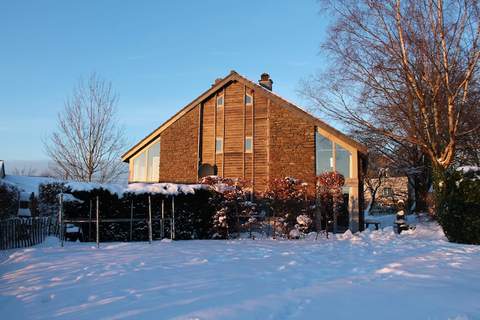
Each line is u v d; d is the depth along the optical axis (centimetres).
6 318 580
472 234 1412
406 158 2780
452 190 1481
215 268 896
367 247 1318
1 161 3191
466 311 570
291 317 548
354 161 2066
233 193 1717
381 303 613
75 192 1577
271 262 986
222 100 2366
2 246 1307
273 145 2208
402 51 1775
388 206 4138
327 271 871
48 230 1606
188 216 1694
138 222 1658
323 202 1872
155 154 2488
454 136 1680
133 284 739
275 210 1752
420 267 909
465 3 1662
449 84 1711
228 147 2305
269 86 2608
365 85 1959
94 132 3005
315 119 2134
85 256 1072
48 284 767
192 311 566
